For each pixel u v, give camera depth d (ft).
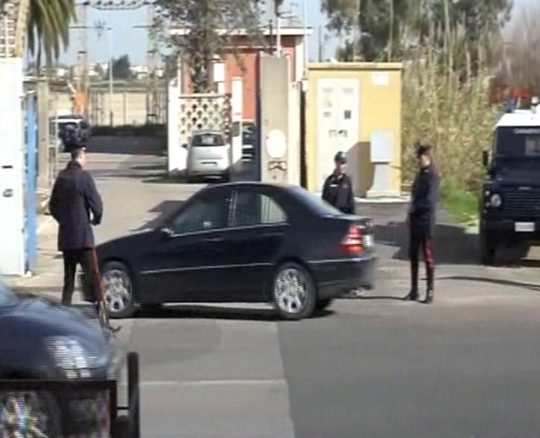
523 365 44.80
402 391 40.52
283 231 55.83
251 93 208.74
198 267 56.54
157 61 242.17
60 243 55.01
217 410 38.24
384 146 116.47
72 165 54.90
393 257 79.25
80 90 287.89
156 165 189.16
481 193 77.41
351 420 36.55
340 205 66.13
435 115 118.83
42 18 153.89
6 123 69.51
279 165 88.07
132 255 57.31
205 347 49.55
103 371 28.45
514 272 73.31
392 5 204.85
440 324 54.85
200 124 159.84
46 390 24.99
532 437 34.22
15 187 69.92
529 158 79.51
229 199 56.70
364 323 55.26
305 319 56.08
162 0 177.78
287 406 38.63
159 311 59.98
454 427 35.45
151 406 38.86
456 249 83.87
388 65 117.08
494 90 148.15
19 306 30.09
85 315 31.53
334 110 117.91
